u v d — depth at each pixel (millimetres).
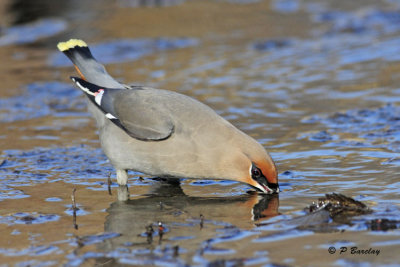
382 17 20422
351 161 10398
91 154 11445
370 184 9367
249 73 16125
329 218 8117
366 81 14922
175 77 15961
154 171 10109
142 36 19500
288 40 18828
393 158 10367
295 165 10414
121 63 17281
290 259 6992
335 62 16609
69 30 20109
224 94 14648
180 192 9742
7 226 8258
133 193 9711
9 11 21812
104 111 10258
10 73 16766
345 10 21641
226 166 9688
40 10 22000
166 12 22203
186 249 7352
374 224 7867
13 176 10328
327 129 12094
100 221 8406
